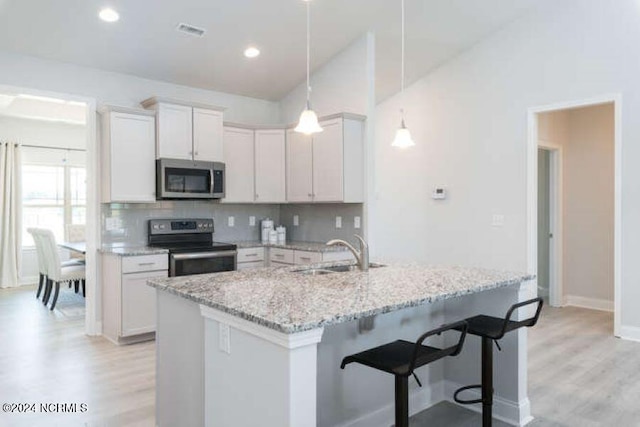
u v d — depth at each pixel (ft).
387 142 19.60
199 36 13.50
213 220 16.81
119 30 12.63
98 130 14.39
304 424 5.15
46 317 16.60
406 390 6.06
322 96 16.44
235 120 17.67
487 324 7.90
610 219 17.39
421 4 13.55
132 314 13.33
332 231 16.53
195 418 7.12
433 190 17.87
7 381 10.50
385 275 8.55
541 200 19.51
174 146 14.56
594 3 13.91
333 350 7.75
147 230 15.42
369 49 14.83
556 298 18.10
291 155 16.51
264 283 7.69
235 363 5.95
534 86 15.14
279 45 14.58
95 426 8.40
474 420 8.86
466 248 16.93
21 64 13.07
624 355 12.24
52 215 24.76
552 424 8.59
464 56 16.87
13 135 23.11
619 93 13.48
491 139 16.20
